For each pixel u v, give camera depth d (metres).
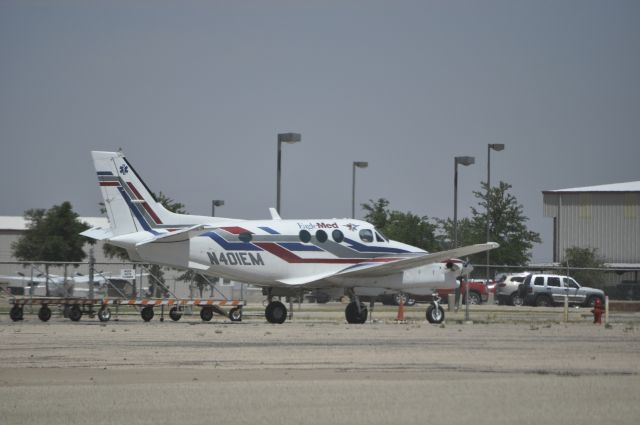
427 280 67.31
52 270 146.88
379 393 26.59
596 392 26.78
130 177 64.69
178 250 63.72
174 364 33.88
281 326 59.34
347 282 66.50
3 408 24.20
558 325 63.53
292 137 82.38
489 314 86.94
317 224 66.75
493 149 102.25
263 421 22.45
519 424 22.11
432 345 42.91
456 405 24.64
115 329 53.78
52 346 41.16
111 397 25.91
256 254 64.81
